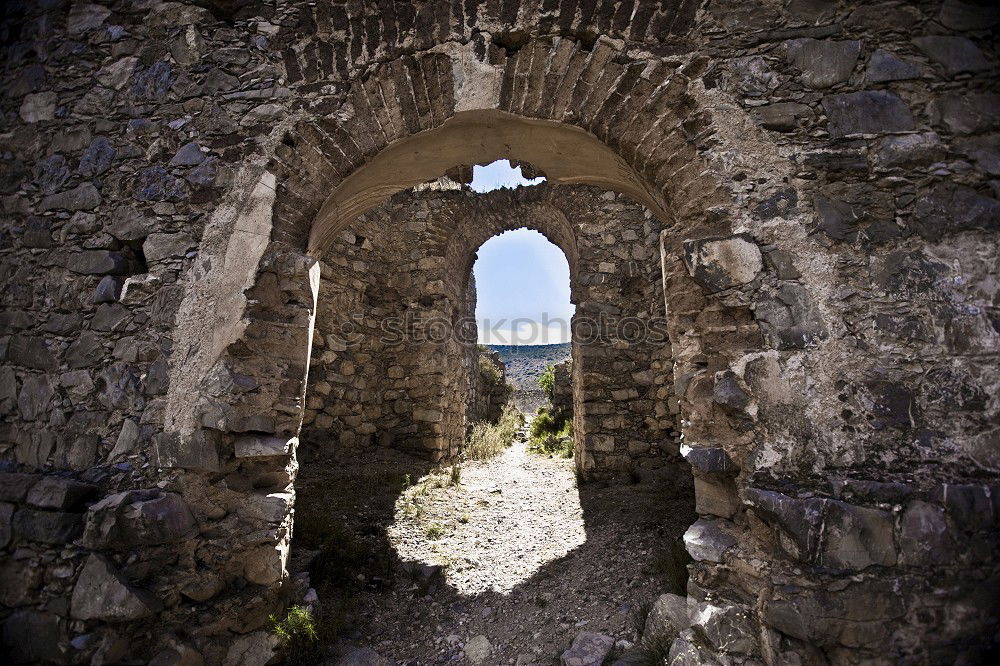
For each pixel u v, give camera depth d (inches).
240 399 93.7
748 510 82.0
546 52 98.1
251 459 96.9
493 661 98.3
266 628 90.6
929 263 82.6
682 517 154.2
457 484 214.2
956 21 88.8
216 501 92.0
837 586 72.9
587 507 183.3
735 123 90.7
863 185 86.2
